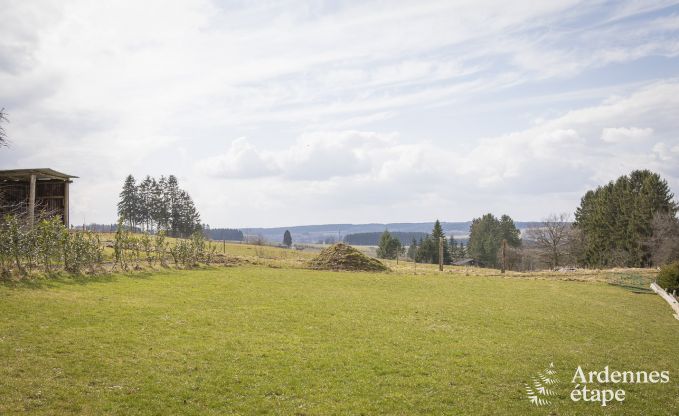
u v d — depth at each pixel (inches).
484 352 779.4
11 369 552.1
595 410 573.9
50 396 502.3
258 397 551.2
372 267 2009.1
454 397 584.1
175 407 508.7
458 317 1051.3
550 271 2273.6
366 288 1428.4
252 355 692.1
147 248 1485.0
